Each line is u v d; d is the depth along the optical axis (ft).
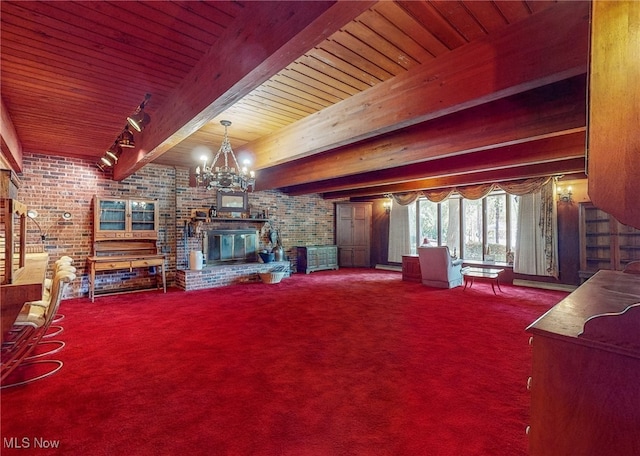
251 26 5.77
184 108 8.41
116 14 5.94
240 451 5.63
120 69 7.97
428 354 9.93
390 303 16.57
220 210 22.86
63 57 7.41
